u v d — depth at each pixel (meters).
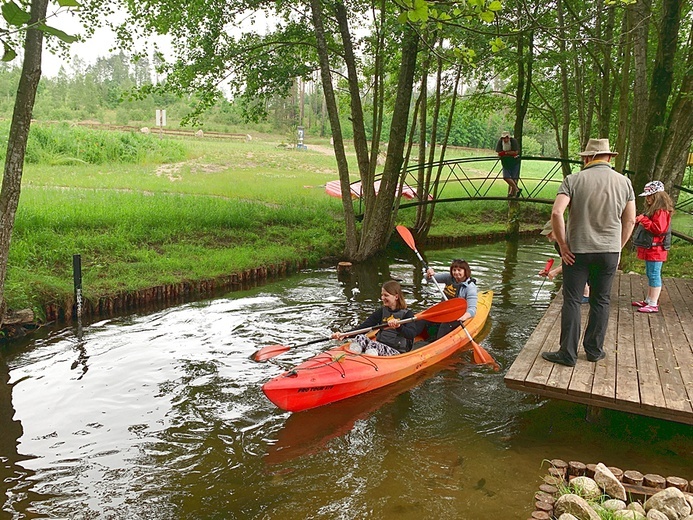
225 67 12.77
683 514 3.67
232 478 4.46
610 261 4.71
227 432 5.18
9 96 51.25
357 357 5.95
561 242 4.71
